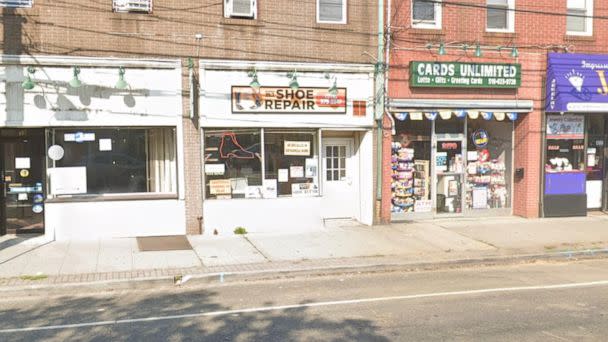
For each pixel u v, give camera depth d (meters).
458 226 13.00
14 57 10.51
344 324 6.34
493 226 13.04
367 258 9.96
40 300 7.62
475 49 13.35
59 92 10.82
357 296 7.69
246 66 11.81
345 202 13.58
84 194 11.30
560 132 14.29
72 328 6.28
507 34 13.58
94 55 10.94
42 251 10.07
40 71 10.70
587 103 13.61
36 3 10.59
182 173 11.55
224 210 11.86
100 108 11.05
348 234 11.99
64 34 10.76
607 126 14.86
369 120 12.80
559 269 9.70
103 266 9.12
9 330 6.21
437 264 9.84
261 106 12.01
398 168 13.59
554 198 14.20
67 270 8.84
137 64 11.15
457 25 13.27
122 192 11.54
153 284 8.41
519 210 14.38
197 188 11.67
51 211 10.95
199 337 5.92
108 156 11.44
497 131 14.51
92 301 7.55
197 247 10.59
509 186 14.61
